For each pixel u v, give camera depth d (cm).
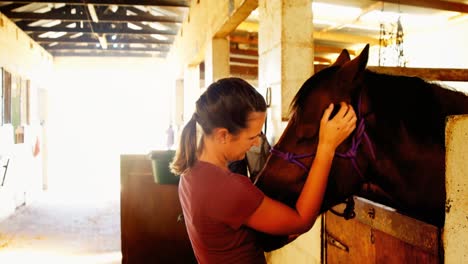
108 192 841
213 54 424
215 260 105
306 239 204
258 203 99
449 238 85
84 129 1397
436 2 408
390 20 493
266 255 279
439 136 116
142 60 1131
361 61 106
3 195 600
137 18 709
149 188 317
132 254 316
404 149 114
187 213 108
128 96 1228
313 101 112
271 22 232
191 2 601
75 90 1119
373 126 113
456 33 489
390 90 117
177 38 841
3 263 405
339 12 461
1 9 627
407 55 566
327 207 117
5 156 604
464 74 259
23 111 724
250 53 612
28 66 764
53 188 902
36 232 527
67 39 856
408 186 116
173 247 318
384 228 133
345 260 162
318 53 661
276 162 113
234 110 98
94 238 496
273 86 229
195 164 105
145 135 1415
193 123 106
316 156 104
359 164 113
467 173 80
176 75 871
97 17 691
